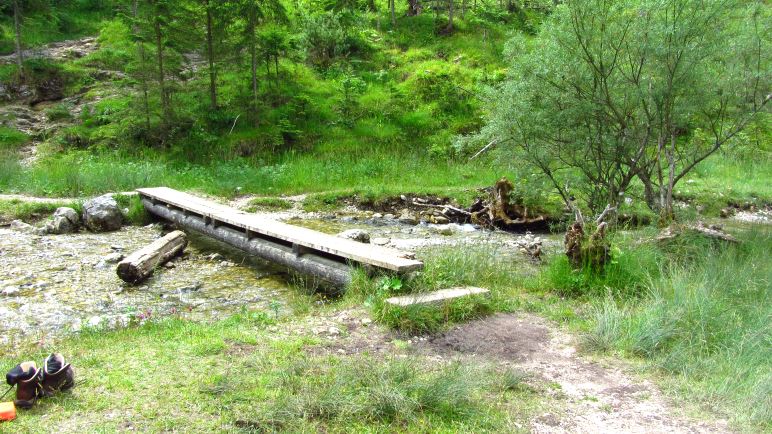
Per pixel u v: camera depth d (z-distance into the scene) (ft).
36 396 11.79
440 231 37.78
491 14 85.76
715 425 12.12
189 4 53.78
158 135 52.70
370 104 63.10
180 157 51.29
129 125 51.80
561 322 18.72
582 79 27.25
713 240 26.02
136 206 37.96
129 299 22.07
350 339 16.61
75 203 36.86
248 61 61.82
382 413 11.97
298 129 57.36
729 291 20.38
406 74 70.90
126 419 11.26
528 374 14.60
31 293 22.34
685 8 26.32
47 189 41.42
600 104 27.61
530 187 31.17
